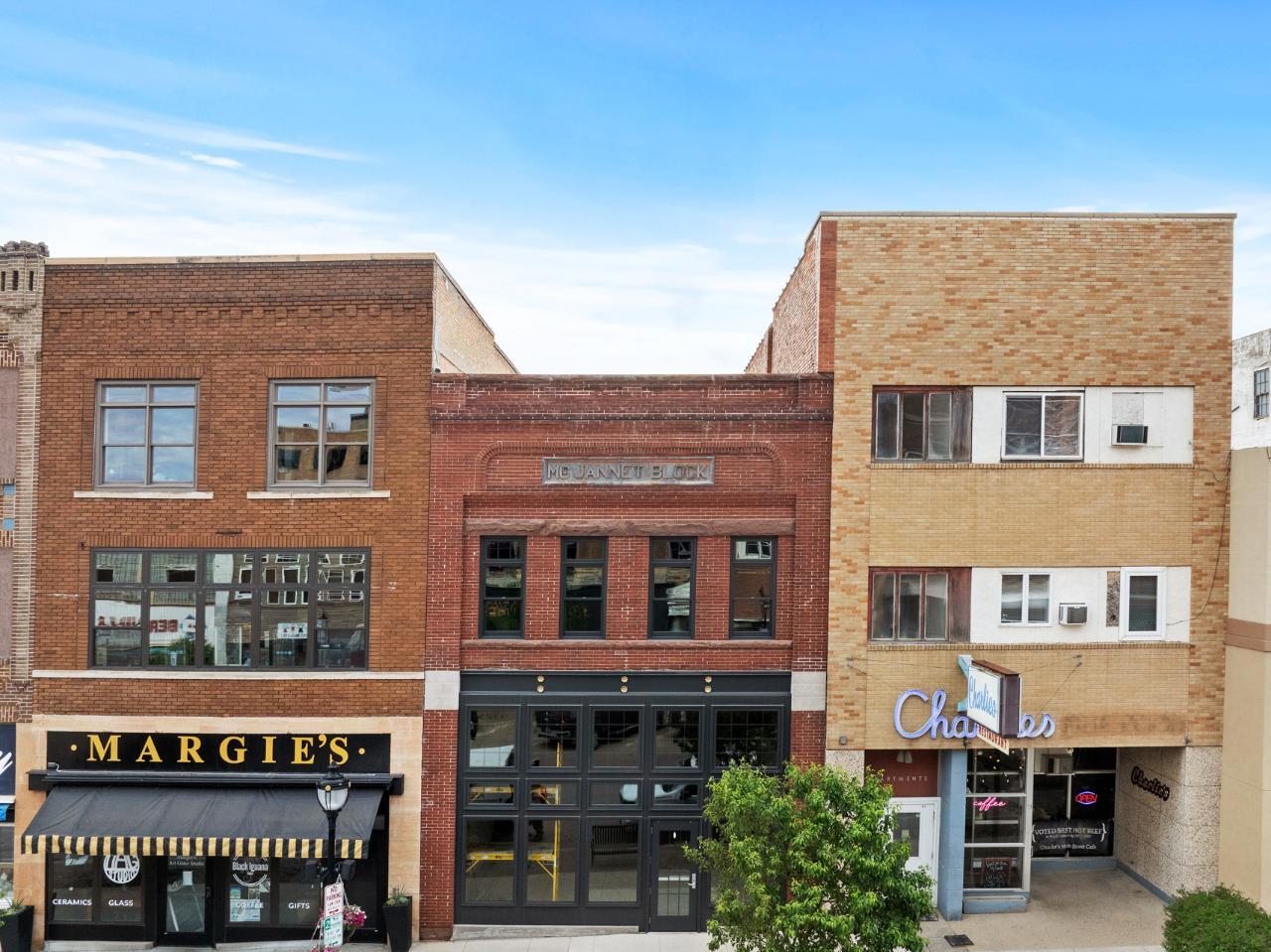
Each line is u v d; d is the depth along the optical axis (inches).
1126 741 626.8
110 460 638.5
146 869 619.2
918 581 632.4
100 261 629.9
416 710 625.3
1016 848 659.4
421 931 619.5
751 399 639.1
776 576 641.0
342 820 584.1
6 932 598.5
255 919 618.8
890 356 625.6
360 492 629.6
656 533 636.1
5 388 632.4
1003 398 627.5
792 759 596.4
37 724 620.7
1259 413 839.7
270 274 633.0
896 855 456.8
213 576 631.2
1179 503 626.8
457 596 628.4
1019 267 625.3
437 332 642.8
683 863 633.0
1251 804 597.3
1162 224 623.8
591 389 638.5
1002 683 560.7
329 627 631.8
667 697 633.6
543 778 631.2
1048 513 626.2
